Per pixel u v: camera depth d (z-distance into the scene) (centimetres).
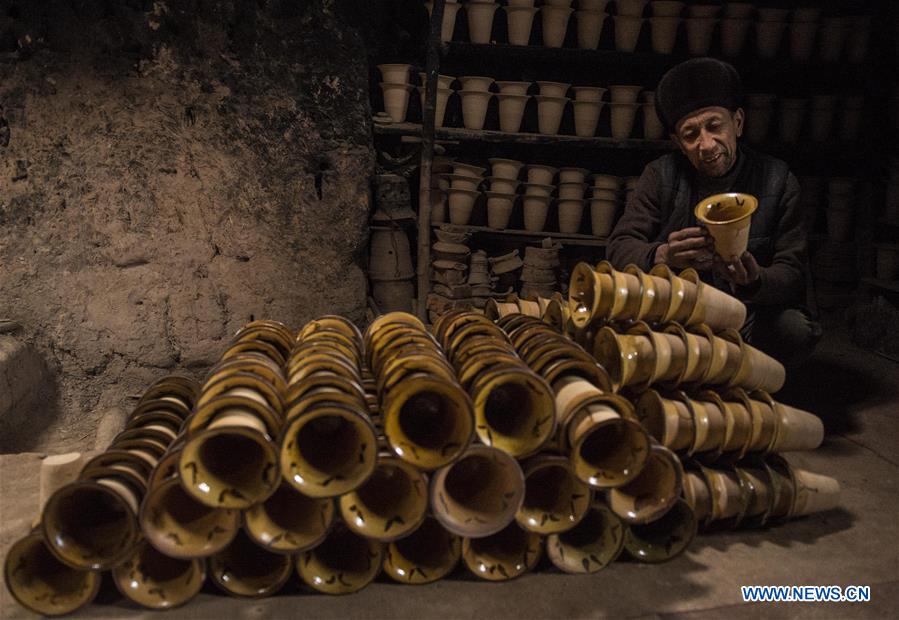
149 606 220
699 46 505
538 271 514
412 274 510
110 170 421
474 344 255
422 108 506
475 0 479
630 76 560
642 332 259
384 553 230
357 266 483
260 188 452
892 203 512
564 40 550
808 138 558
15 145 410
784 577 246
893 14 522
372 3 522
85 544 216
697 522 255
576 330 286
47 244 416
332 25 466
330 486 211
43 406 410
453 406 222
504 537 249
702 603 231
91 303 421
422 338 266
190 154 435
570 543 249
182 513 220
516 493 224
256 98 449
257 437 204
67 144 416
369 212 489
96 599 227
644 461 228
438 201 510
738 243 280
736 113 346
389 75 489
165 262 431
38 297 416
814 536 273
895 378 449
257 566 234
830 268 540
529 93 557
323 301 470
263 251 453
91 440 406
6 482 300
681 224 354
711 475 265
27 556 217
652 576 245
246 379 225
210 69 437
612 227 527
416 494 224
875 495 309
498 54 500
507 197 508
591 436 245
